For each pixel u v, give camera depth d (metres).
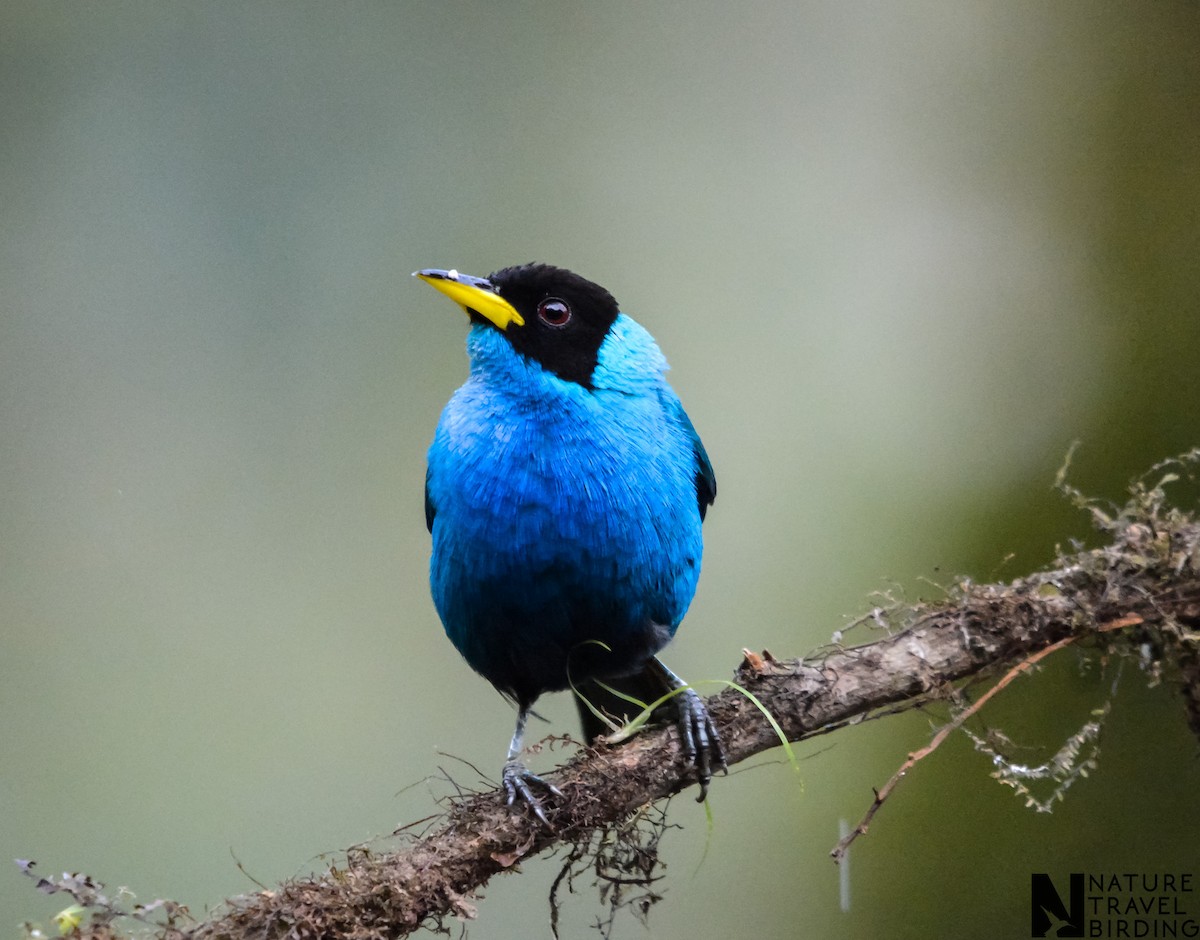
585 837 7.00
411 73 13.94
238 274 13.31
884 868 11.10
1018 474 12.45
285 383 13.03
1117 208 13.25
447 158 13.70
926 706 7.89
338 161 13.69
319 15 13.95
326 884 6.31
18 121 13.32
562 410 8.05
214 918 6.15
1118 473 12.15
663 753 7.12
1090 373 12.68
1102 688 10.89
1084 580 7.38
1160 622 7.29
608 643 8.43
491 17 14.13
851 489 12.48
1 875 10.45
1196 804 10.60
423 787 11.32
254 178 13.50
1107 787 10.81
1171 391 12.29
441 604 8.60
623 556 8.09
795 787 11.44
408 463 12.76
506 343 8.18
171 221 13.38
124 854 10.70
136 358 12.92
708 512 12.52
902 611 7.65
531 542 8.00
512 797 6.88
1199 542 7.30
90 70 13.53
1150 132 13.38
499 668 8.68
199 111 13.63
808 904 11.04
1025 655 7.38
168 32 13.73
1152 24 13.69
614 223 13.53
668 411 8.71
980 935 10.71
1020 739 11.06
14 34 13.38
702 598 12.21
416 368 13.11
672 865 11.25
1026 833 10.88
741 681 7.32
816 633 11.96
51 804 10.94
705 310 13.23
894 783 7.09
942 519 12.33
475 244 13.46
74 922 5.90
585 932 10.95
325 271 13.38
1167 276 12.84
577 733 11.73
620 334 8.45
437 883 6.50
